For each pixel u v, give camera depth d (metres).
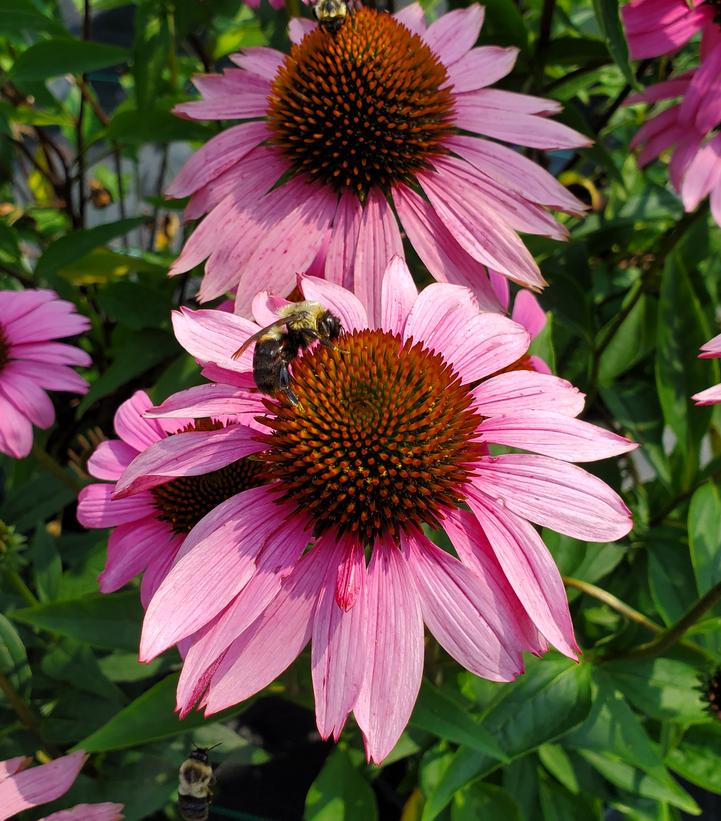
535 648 0.19
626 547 0.29
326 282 0.23
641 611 0.30
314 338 0.21
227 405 0.21
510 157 0.26
